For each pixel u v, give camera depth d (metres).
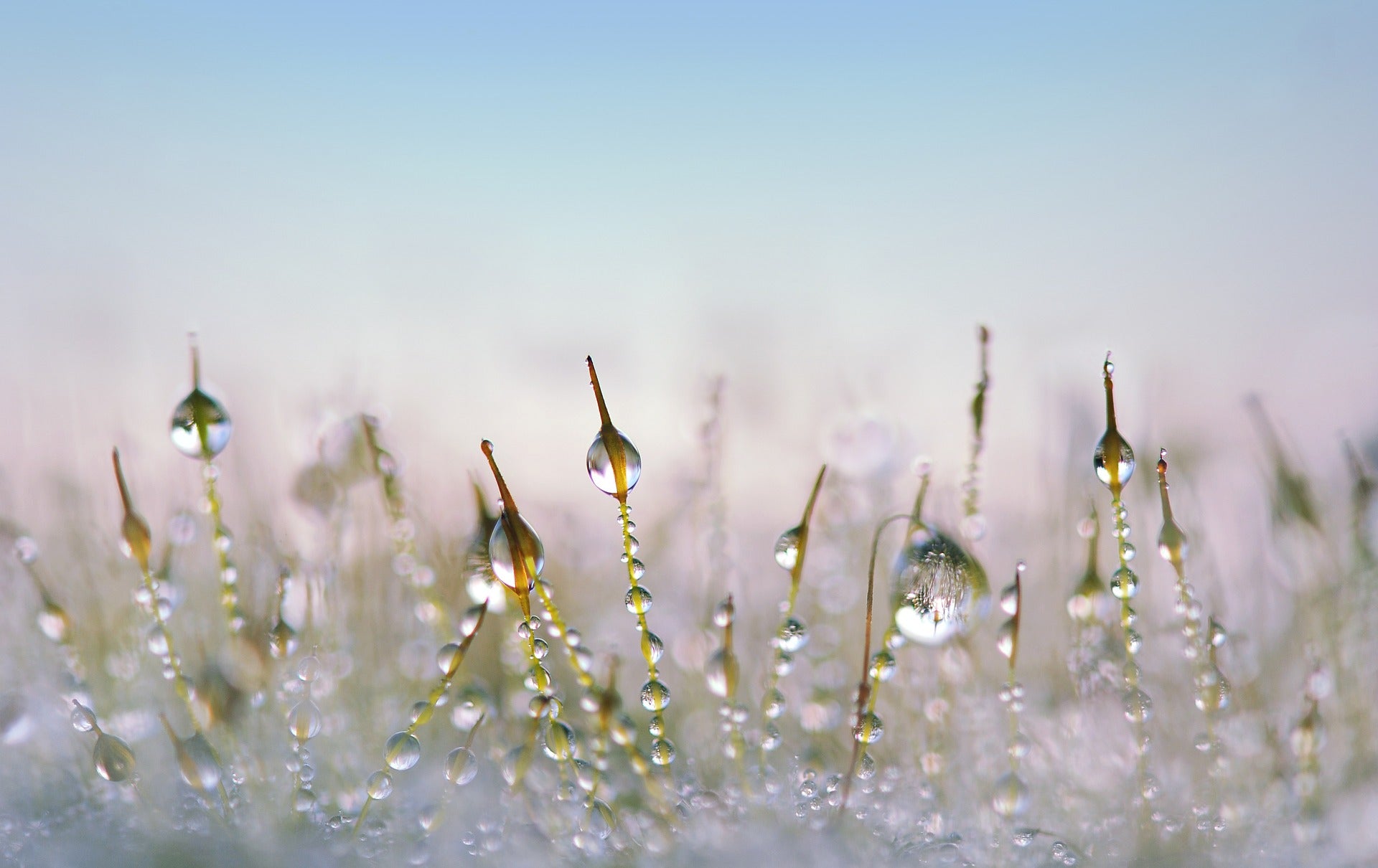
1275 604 0.09
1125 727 0.09
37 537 0.09
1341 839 0.09
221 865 0.08
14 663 0.09
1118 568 0.09
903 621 0.08
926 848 0.09
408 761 0.08
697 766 0.09
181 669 0.09
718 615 0.09
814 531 0.09
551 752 0.08
